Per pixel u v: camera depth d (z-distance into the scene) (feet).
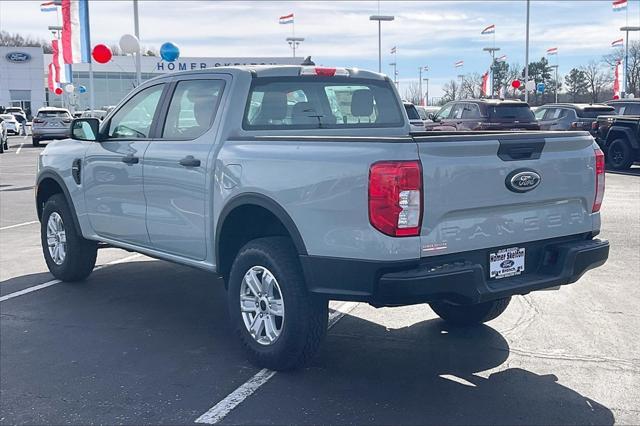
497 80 245.04
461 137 13.82
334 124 18.80
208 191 16.87
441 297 13.61
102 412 13.92
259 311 15.88
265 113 17.61
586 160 15.80
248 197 15.55
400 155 13.19
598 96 232.12
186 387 15.06
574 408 13.76
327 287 14.20
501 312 18.34
